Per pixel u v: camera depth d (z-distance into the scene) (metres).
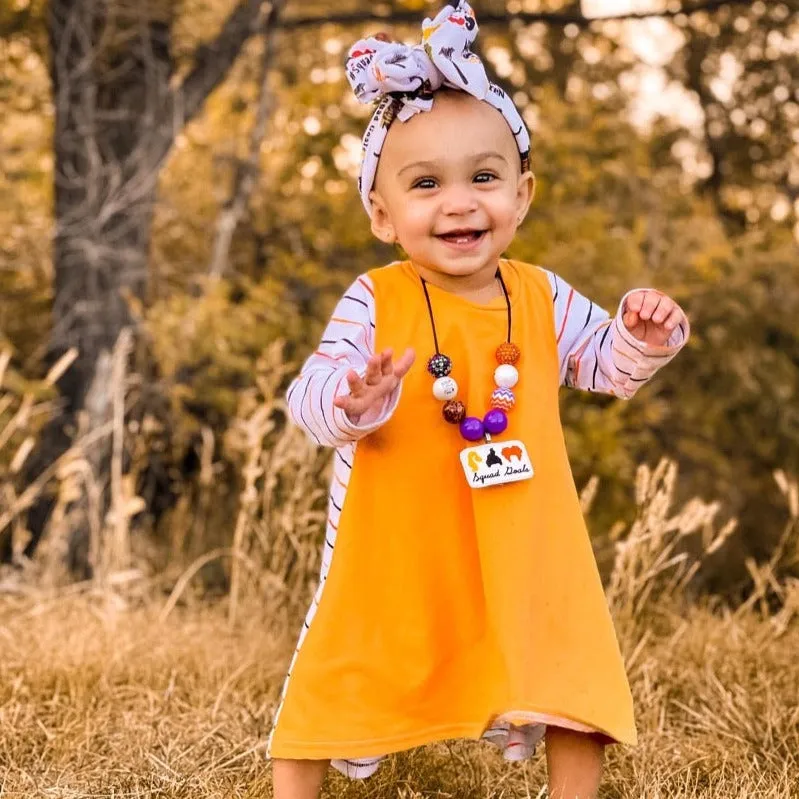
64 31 7.44
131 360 7.77
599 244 8.87
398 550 2.76
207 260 9.37
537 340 2.91
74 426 7.43
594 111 10.25
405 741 2.71
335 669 2.75
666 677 4.32
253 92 10.08
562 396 8.27
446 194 2.78
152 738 3.73
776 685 4.21
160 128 7.67
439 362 2.79
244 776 3.48
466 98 2.81
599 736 2.83
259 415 5.44
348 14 8.14
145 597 5.89
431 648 2.74
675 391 10.02
